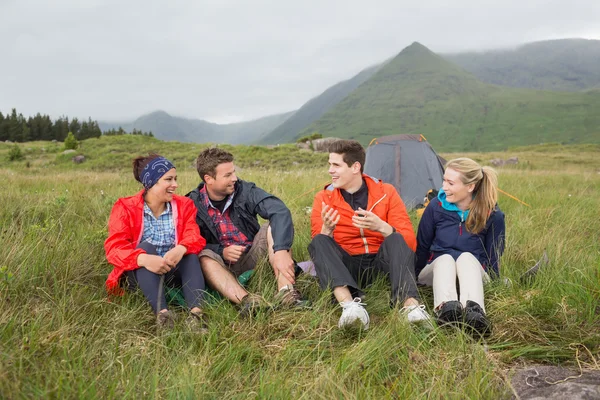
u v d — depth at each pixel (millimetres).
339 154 3691
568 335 2855
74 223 5320
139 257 3172
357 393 2225
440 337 2840
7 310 2701
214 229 3859
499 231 3715
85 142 44531
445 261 3410
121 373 2293
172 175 3461
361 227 3521
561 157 38594
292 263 3516
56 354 2381
